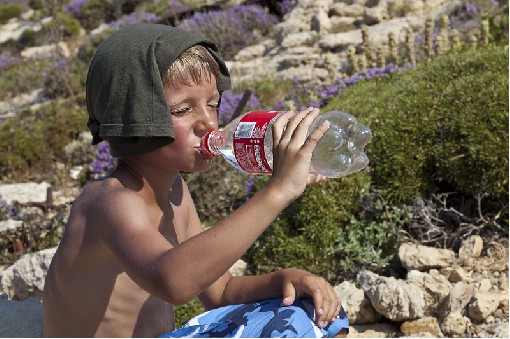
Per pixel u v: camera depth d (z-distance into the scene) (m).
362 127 2.62
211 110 2.25
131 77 2.11
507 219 4.49
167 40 2.14
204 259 1.88
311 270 4.50
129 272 2.00
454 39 7.03
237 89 9.14
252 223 1.91
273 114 2.25
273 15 14.05
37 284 4.49
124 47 2.14
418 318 3.87
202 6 15.97
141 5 20.89
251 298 2.44
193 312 4.25
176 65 2.14
